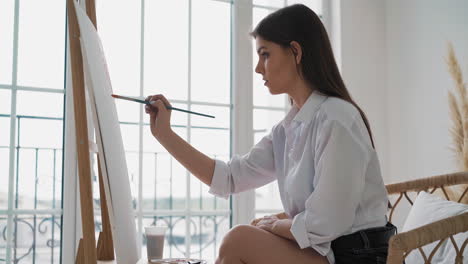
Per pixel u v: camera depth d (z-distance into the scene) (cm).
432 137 314
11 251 260
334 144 129
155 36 303
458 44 299
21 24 269
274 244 129
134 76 296
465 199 280
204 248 314
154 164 304
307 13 146
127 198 167
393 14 351
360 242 129
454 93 300
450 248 173
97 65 148
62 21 277
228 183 171
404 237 120
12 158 261
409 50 336
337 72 147
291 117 153
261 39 148
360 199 133
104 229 190
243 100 317
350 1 345
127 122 293
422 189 226
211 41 318
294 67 146
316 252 130
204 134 312
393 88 347
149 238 162
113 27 293
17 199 263
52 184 270
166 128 166
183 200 312
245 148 315
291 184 142
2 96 262
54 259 266
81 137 133
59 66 275
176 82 307
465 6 296
